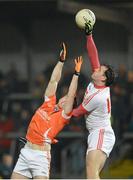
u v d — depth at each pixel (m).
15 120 38.00
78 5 36.69
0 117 38.69
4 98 39.88
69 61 50.41
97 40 50.97
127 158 35.56
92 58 22.34
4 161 32.44
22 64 51.34
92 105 21.88
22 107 39.41
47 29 51.06
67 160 35.28
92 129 22.19
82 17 22.33
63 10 36.00
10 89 41.53
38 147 22.22
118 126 35.94
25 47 49.72
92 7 37.84
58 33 51.09
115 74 22.06
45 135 22.19
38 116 22.33
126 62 50.44
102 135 21.98
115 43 50.69
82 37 50.84
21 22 44.44
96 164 21.81
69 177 34.12
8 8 38.88
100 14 39.47
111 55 50.81
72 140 35.62
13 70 47.03
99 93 21.86
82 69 50.12
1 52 51.69
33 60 50.72
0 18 43.34
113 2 36.09
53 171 34.97
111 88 37.62
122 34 50.53
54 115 22.31
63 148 35.44
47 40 51.03
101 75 21.89
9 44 51.56
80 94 36.34
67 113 22.22
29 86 45.72
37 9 39.28
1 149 36.00
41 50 50.97
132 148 36.00
